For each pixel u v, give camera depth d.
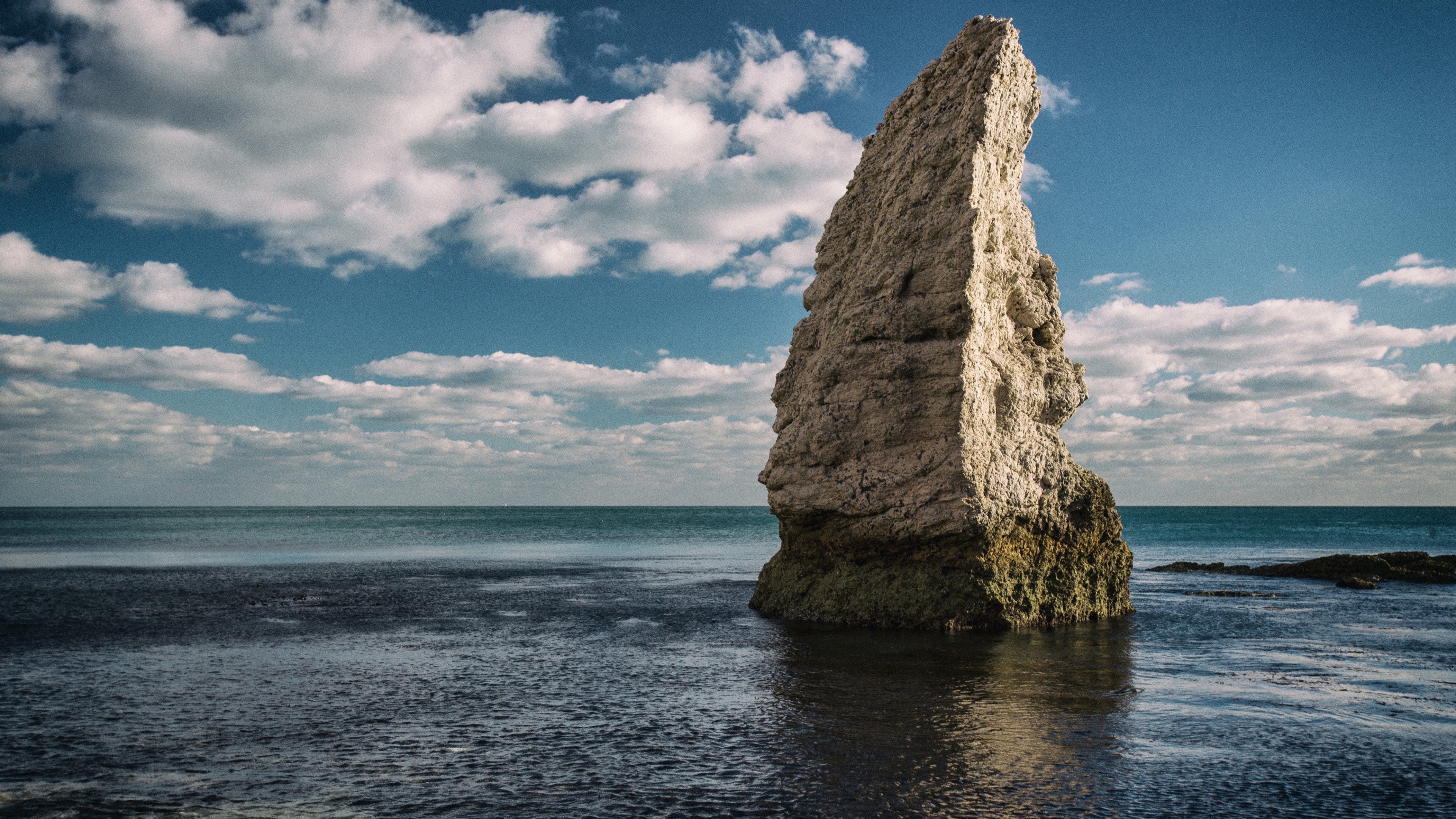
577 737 11.64
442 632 20.75
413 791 9.59
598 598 28.48
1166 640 19.45
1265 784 9.87
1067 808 9.12
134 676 15.42
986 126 21.02
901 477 20.52
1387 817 8.92
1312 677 15.53
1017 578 21.20
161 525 101.25
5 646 18.36
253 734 11.77
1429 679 15.44
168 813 8.87
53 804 9.09
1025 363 22.66
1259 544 69.06
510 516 178.88
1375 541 75.06
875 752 10.98
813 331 25.00
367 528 100.69
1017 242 22.92
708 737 11.66
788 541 24.42
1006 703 13.47
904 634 20.00
